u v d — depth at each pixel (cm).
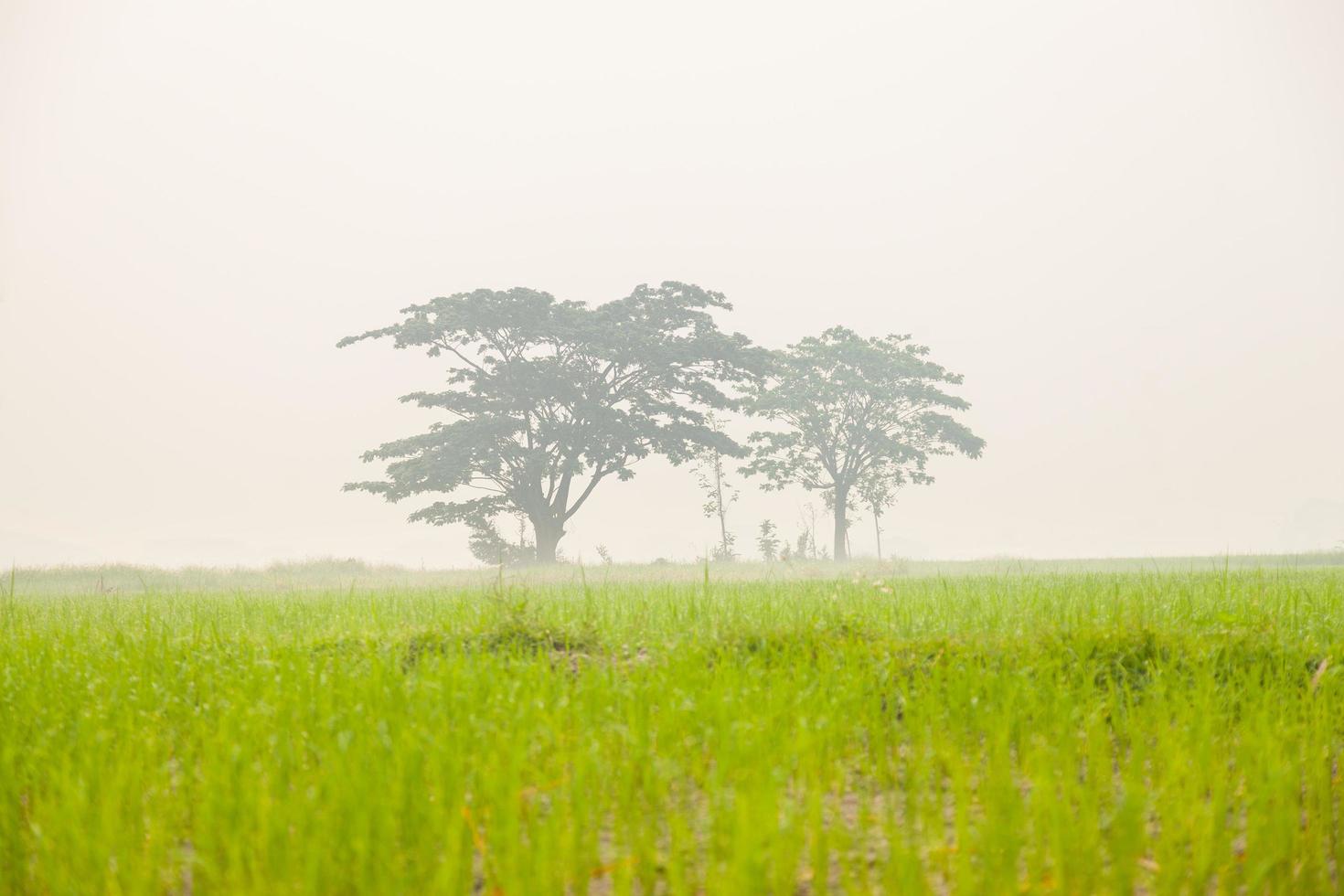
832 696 712
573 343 5406
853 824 520
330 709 650
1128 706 742
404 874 415
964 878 409
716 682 733
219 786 495
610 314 5634
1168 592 1427
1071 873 424
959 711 692
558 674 803
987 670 810
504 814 452
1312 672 862
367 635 1027
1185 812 499
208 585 3247
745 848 403
